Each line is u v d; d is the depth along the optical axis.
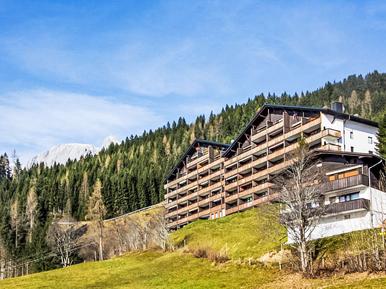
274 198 79.88
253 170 112.44
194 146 145.12
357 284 50.72
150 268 80.94
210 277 68.06
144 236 112.75
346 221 72.06
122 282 73.25
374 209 71.19
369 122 100.56
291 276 60.91
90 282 75.56
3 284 79.06
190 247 89.75
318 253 65.69
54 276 82.31
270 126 111.06
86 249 140.12
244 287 60.31
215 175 130.12
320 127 98.25
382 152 94.25
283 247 71.19
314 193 69.88
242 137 120.31
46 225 161.75
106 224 173.12
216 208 124.44
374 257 55.50
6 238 170.88
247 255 74.69
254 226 87.19
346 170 76.50
